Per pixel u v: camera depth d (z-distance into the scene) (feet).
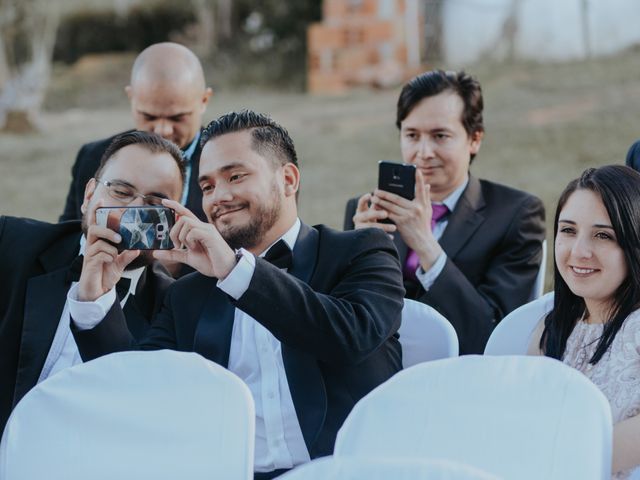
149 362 8.43
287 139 10.41
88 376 8.42
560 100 39.40
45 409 8.38
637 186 9.69
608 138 34.65
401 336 11.12
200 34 56.85
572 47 44.37
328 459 6.05
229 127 10.16
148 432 8.30
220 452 8.19
